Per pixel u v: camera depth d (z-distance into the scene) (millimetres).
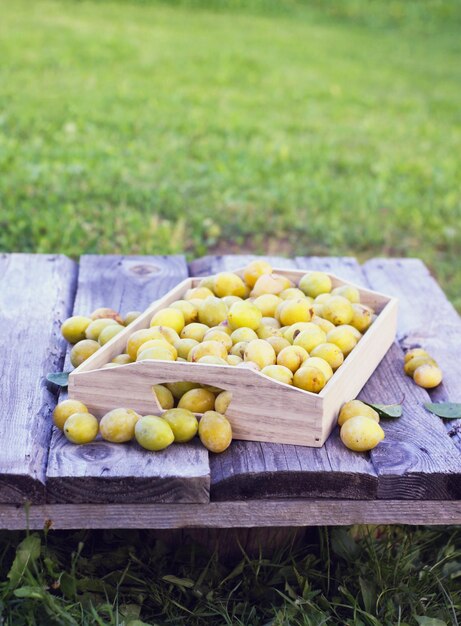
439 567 1208
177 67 4410
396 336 1369
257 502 1034
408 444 1074
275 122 3566
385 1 6895
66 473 987
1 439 1041
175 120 3426
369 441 1043
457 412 1147
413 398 1188
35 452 1024
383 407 1133
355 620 1109
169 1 6281
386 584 1163
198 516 1030
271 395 1030
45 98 3537
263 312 1263
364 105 4062
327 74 4672
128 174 2744
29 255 1595
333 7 6688
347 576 1179
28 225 2307
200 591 1158
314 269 1604
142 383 1057
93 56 4430
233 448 1050
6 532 1188
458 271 2350
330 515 1047
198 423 1053
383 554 1205
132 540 1225
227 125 3439
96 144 2990
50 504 1007
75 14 5527
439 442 1084
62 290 1466
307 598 1142
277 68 4660
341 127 3596
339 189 2812
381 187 2844
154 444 1018
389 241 2486
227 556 1225
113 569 1191
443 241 2537
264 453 1037
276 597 1165
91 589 1134
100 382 1065
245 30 5684
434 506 1048
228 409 1054
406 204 2713
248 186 2777
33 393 1147
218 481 1012
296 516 1044
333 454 1039
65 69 4098
